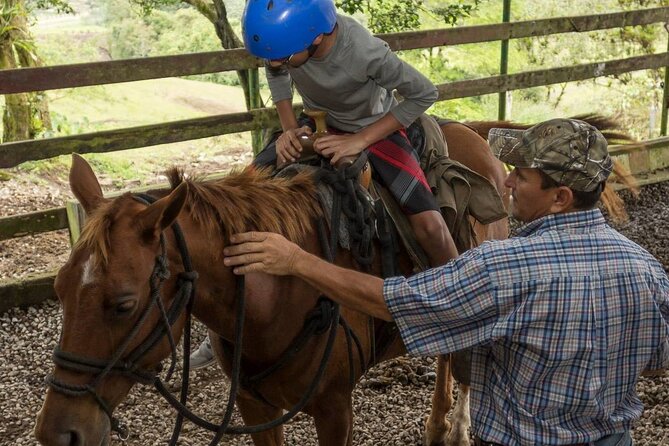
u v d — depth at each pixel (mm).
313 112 2730
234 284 2295
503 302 1847
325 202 2588
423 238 2799
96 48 11766
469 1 10336
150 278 2023
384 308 2002
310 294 2447
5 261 5938
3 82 4832
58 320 4961
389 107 2930
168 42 11648
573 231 1894
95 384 2002
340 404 2652
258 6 2506
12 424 3895
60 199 7363
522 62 10695
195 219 2213
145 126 5352
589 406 1888
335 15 2582
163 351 2146
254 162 2895
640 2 10398
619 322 1869
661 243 6277
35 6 8469
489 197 3105
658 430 3656
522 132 1951
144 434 3785
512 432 1971
